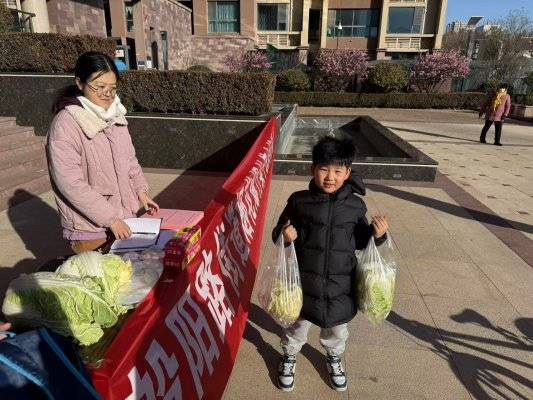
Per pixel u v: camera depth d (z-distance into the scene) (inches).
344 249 84.7
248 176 134.3
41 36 287.4
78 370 41.4
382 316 85.7
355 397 94.6
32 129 274.5
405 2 1152.8
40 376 37.1
